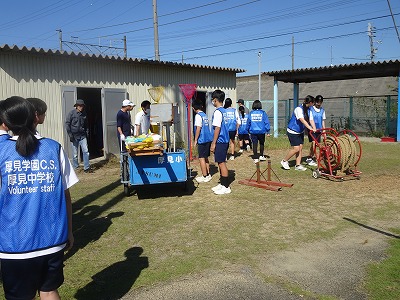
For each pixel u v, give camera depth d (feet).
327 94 90.74
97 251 15.39
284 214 19.54
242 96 108.17
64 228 8.51
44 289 8.45
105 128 38.70
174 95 47.06
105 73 38.52
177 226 18.16
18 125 8.43
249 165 34.35
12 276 8.04
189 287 12.17
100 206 22.16
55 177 8.45
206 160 27.58
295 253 14.64
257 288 11.98
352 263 13.62
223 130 23.31
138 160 22.74
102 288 12.25
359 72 53.06
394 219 18.51
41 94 32.91
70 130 32.53
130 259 14.49
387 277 12.47
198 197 23.40
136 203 22.59
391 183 25.90
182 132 48.11
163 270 13.43
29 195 8.06
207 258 14.33
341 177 27.22
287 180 27.43
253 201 22.11
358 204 21.15
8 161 8.05
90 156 42.06
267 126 35.78
